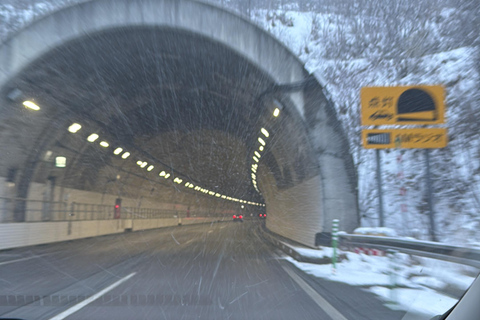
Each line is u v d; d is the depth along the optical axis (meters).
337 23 24.64
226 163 47.16
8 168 21.09
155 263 14.50
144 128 31.23
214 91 23.92
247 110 24.39
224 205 90.75
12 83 17.59
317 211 17.69
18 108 19.17
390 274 8.19
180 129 33.31
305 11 25.02
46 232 23.22
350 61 23.64
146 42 18.66
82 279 10.88
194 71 21.25
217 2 19.78
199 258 16.22
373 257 11.73
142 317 6.70
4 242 18.80
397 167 19.64
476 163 17.44
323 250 16.03
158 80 22.67
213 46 18.41
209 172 53.41
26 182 23.06
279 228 30.64
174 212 57.66
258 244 24.53
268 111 21.34
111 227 34.78
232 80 21.16
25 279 10.86
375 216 18.39
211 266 13.68
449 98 19.73
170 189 51.94
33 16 18.78
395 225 17.66
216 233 37.25
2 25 18.98
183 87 23.64
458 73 20.45
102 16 17.50
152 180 43.72
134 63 20.34
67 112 22.72
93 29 17.48
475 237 14.31
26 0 19.58
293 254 16.53
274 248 21.50
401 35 23.84
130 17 17.52
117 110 25.83
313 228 18.23
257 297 8.45
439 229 16.17
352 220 17.19
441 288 7.66
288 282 10.40
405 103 14.09
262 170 36.75
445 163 18.42
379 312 6.90
